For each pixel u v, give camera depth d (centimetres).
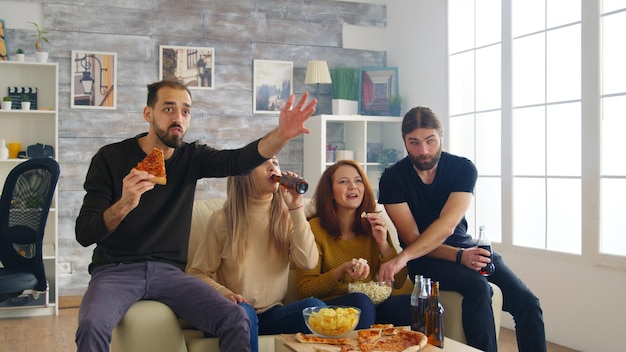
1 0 528
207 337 257
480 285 273
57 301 500
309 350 216
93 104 551
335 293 288
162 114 259
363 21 625
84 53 548
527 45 434
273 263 276
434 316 229
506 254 445
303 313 239
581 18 389
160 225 259
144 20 564
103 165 258
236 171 260
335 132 616
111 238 254
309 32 611
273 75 598
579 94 397
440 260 295
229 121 588
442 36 541
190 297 243
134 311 235
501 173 450
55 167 330
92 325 220
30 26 535
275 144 247
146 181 232
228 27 588
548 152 418
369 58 626
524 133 436
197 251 275
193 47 575
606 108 378
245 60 593
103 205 252
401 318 276
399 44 606
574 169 401
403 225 305
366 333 229
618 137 371
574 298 393
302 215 276
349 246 298
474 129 487
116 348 245
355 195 295
